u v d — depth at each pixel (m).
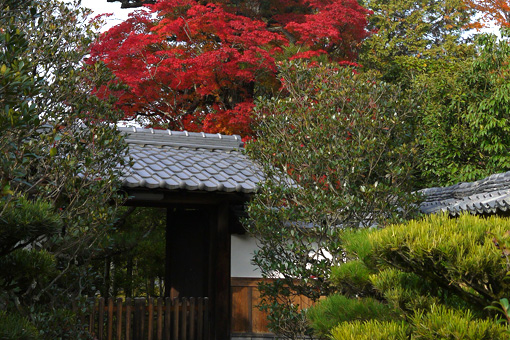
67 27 5.86
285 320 7.04
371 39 21.38
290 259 7.18
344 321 4.73
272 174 7.39
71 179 5.39
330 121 7.29
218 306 8.04
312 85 7.92
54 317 5.46
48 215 4.30
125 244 9.80
